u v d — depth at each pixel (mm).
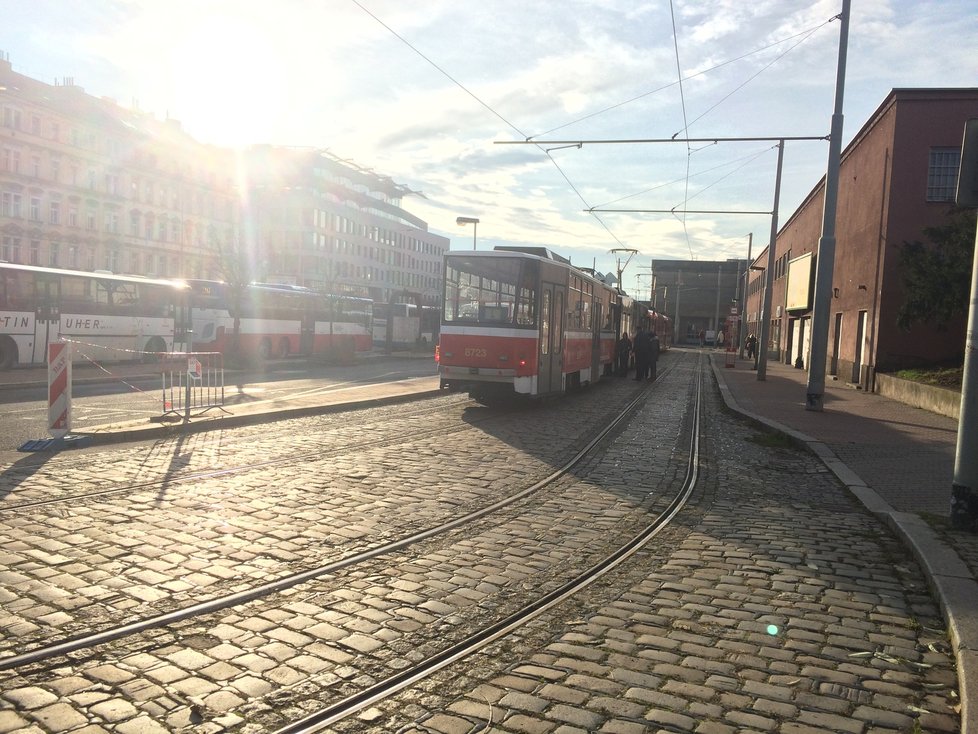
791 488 9547
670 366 42750
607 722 3455
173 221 68312
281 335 36094
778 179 28156
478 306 16516
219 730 3299
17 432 11148
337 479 8742
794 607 5086
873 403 20031
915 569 6031
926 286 18000
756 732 3410
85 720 3322
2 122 52438
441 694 3715
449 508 7590
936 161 22500
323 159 82812
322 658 4059
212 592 4941
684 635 4543
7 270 22297
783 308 48281
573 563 5973
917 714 3623
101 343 25438
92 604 4645
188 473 8703
